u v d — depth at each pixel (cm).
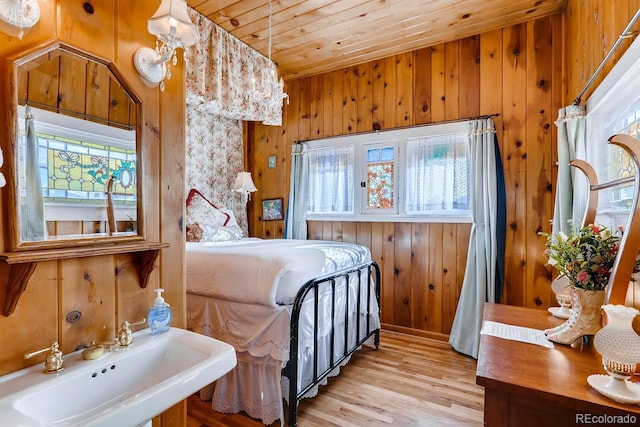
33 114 89
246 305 181
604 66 169
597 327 113
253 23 273
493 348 115
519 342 120
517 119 272
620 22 149
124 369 98
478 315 264
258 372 180
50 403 80
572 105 210
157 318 113
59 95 94
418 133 311
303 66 351
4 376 82
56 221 93
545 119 262
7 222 82
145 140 117
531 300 266
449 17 262
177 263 131
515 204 272
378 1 242
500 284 269
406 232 317
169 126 127
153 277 121
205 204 330
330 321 212
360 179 341
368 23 271
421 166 309
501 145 277
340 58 334
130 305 113
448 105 299
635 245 99
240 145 402
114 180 108
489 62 282
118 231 109
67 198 96
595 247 115
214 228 311
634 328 84
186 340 108
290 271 178
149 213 119
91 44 101
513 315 153
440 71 303
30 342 88
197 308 197
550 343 119
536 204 265
